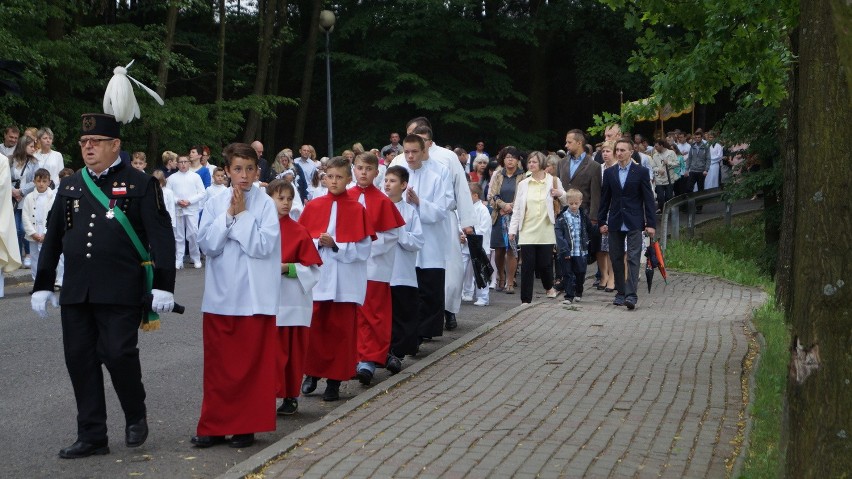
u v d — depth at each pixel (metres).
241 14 36.84
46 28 24.83
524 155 20.16
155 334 10.85
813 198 4.24
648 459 6.10
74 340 6.40
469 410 7.35
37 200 15.41
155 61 28.41
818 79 4.25
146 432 6.61
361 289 8.15
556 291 14.33
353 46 38.03
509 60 40.16
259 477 5.73
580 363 9.17
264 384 6.64
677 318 12.08
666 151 25.05
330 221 8.14
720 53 9.27
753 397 7.63
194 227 18.67
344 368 8.09
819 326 4.22
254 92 32.62
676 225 20.73
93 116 6.41
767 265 19.67
